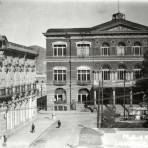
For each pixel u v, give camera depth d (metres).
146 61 54.09
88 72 60.34
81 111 58.97
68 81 60.66
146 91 54.47
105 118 43.06
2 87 34.94
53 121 49.12
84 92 60.69
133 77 59.62
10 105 37.88
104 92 60.47
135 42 59.31
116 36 59.38
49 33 60.06
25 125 44.94
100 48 59.75
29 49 47.78
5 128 36.00
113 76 59.69
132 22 58.53
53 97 61.00
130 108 52.81
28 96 47.44
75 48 60.28
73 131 40.66
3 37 34.78
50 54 60.75
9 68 37.69
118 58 59.56
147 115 48.25
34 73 52.56
